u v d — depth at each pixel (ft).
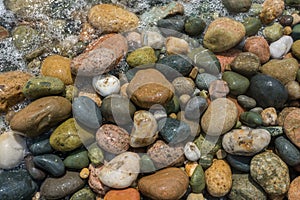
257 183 1.97
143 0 2.23
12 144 1.96
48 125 1.95
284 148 1.96
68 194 1.95
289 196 1.95
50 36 2.17
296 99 2.08
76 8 2.22
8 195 1.91
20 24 2.19
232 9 2.20
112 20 2.14
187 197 1.97
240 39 2.12
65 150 1.95
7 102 2.01
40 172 1.95
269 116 2.02
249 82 2.06
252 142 1.94
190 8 2.23
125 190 1.94
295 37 2.18
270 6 2.19
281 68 2.09
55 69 2.04
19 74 2.05
